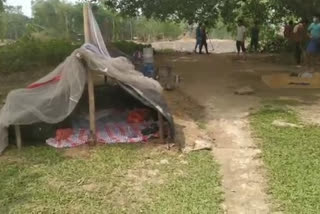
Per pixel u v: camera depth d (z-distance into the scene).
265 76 15.38
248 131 9.30
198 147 8.32
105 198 6.48
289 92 12.88
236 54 23.02
